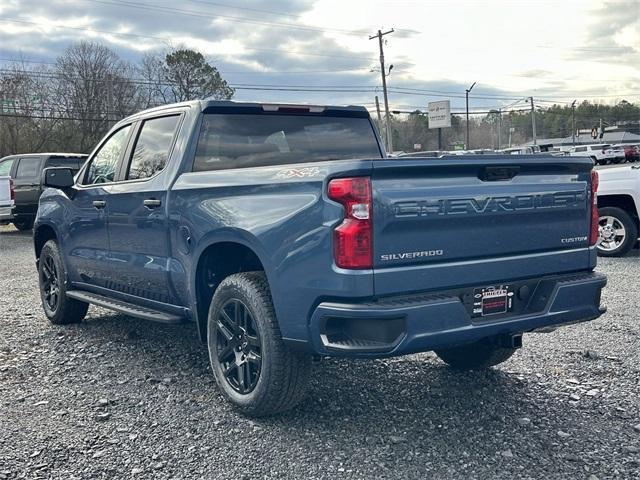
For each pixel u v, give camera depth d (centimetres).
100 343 584
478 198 365
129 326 647
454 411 419
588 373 491
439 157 361
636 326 624
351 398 442
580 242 419
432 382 473
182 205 450
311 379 479
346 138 547
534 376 486
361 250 335
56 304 649
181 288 463
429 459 354
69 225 610
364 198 334
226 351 422
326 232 344
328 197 346
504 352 467
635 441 373
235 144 489
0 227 1919
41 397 448
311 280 352
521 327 380
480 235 369
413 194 345
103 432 390
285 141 512
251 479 333
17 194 1631
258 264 441
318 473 338
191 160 469
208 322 435
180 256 457
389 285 340
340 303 343
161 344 579
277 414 413
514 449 364
